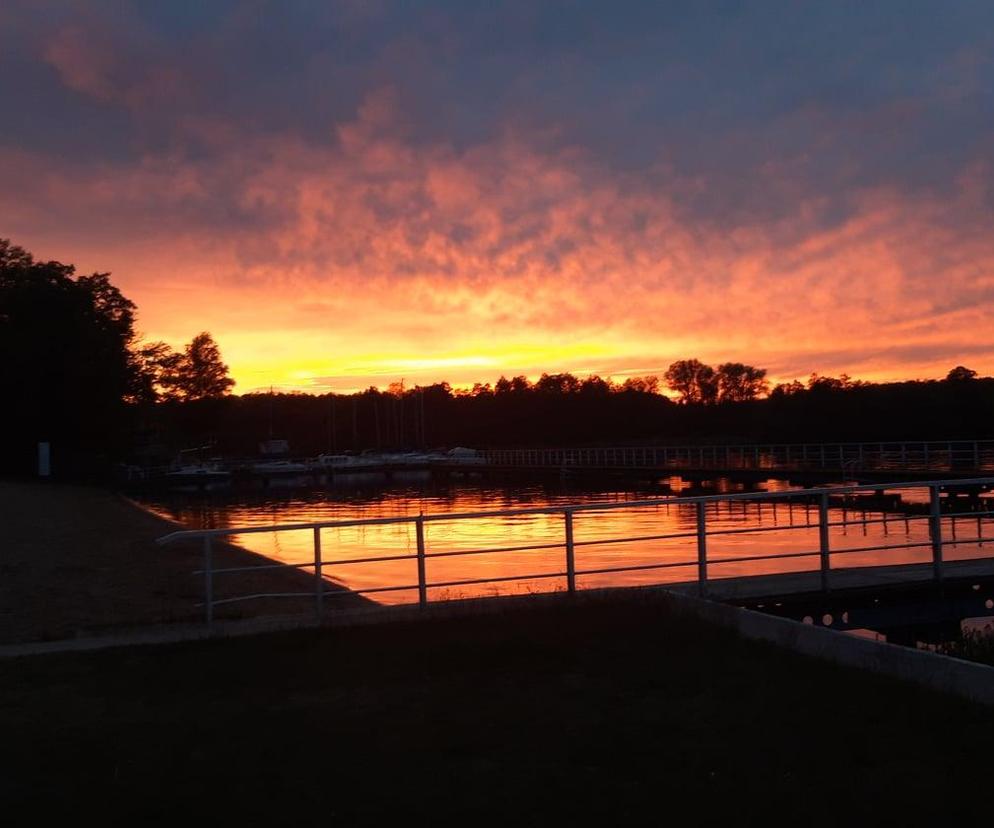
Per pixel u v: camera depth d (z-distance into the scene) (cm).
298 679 830
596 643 930
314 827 517
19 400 6969
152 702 772
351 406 18788
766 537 2747
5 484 5897
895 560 2038
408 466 10956
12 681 851
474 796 555
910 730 645
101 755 637
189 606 1612
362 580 2055
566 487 7206
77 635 1096
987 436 6881
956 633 1286
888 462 5000
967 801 526
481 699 755
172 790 571
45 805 551
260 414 18988
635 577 1875
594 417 14900
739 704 720
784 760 597
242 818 531
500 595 1430
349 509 5556
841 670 794
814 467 5347
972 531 2755
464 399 18088
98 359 7244
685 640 927
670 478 6981
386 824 520
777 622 1012
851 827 502
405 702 753
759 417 10050
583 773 588
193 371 10650
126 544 2819
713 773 580
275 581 2019
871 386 8538
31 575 2009
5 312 7244
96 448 7725
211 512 5544
